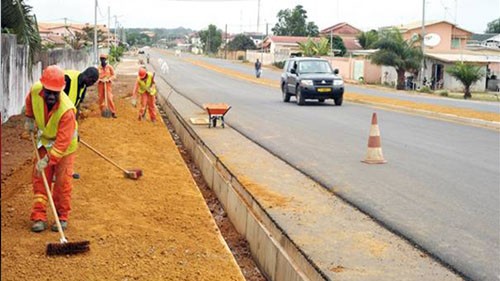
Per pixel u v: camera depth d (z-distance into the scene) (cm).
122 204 798
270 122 1814
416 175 1036
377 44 4797
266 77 5047
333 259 604
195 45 15975
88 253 596
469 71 3991
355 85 4847
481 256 630
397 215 782
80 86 788
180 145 1669
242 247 791
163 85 3656
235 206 884
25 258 573
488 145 1392
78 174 933
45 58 2369
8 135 1430
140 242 642
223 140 1413
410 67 4622
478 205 838
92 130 1466
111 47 7169
